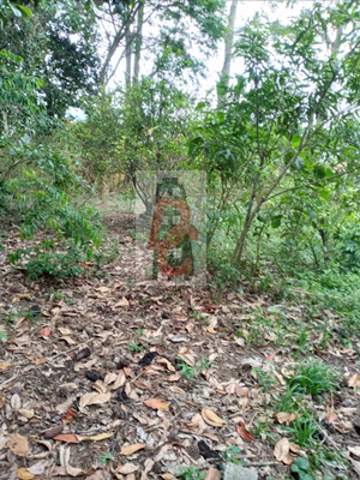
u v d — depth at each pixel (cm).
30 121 393
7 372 169
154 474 121
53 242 290
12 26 446
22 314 224
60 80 732
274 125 280
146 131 476
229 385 174
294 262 347
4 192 307
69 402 153
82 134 508
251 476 119
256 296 286
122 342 205
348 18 235
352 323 249
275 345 217
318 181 286
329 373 184
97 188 525
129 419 146
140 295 270
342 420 156
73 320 225
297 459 131
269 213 311
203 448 134
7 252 324
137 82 505
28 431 135
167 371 181
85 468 122
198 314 245
